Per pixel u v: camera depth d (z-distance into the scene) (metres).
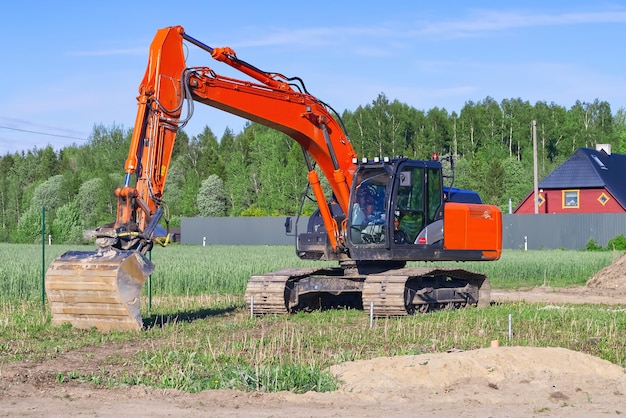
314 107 18.44
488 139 106.81
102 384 10.80
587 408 9.34
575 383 10.59
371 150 103.62
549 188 61.59
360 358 12.47
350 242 18.55
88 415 9.01
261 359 12.27
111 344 14.38
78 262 15.82
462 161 82.00
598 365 11.38
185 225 71.50
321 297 20.64
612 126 119.50
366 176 18.69
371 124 104.50
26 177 131.88
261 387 10.47
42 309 19.19
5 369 11.88
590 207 60.34
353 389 10.25
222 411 9.18
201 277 26.62
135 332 15.52
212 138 134.38
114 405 9.51
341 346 13.83
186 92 16.56
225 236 69.81
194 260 33.69
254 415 8.95
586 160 61.41
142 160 16.22
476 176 80.88
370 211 18.58
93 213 89.81
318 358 12.52
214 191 92.81
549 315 17.58
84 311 15.83
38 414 9.08
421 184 18.81
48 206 94.94
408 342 14.24
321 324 16.94
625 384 10.50
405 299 17.92
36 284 25.00
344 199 18.97
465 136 107.00
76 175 107.50
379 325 16.62
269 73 17.83
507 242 56.38
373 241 18.50
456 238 19.17
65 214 73.25
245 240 68.94
